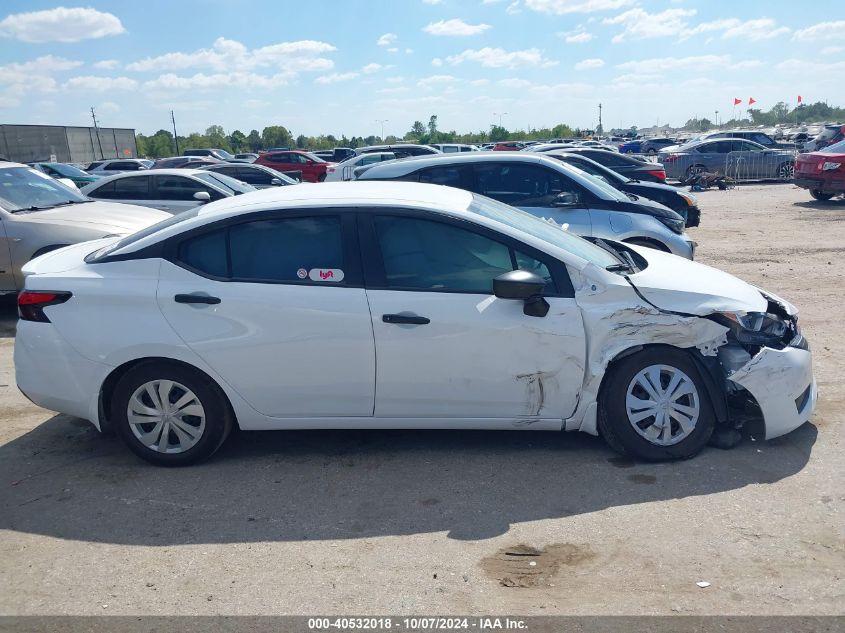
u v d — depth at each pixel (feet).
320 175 101.40
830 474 14.02
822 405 17.35
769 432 14.90
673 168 89.10
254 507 13.51
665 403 14.58
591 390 14.61
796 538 11.98
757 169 88.17
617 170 61.21
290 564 11.71
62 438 16.80
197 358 14.51
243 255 14.74
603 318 14.37
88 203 30.25
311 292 14.46
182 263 14.78
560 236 16.33
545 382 14.52
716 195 74.18
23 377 15.07
